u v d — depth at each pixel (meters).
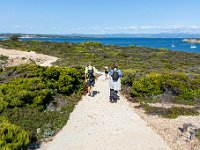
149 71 27.53
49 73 17.47
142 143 9.95
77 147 9.59
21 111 12.17
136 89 17.11
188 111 13.78
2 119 9.63
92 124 11.98
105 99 16.66
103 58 47.12
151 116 13.23
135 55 54.31
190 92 16.70
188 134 10.58
